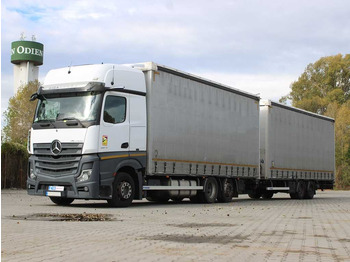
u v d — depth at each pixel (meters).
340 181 65.25
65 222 11.04
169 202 20.41
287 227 11.24
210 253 7.22
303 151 28.78
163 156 17.28
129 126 16.02
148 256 6.83
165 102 17.50
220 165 20.66
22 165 32.12
